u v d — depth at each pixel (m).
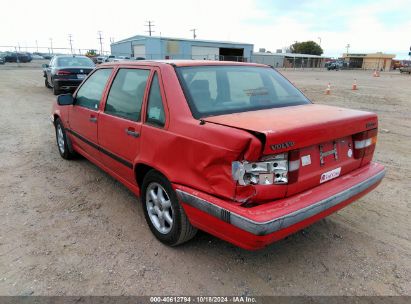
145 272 2.96
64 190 4.63
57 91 13.48
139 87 3.56
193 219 2.84
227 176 2.49
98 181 4.95
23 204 4.21
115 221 3.82
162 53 48.69
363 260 3.17
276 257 3.20
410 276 2.96
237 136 2.39
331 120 2.80
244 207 2.45
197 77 3.29
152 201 3.42
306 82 26.16
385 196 4.52
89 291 2.73
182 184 2.87
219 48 53.44
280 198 2.57
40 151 6.42
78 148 5.32
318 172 2.82
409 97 15.77
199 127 2.71
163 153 3.03
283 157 2.49
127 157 3.67
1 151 6.38
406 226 3.77
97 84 4.49
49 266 3.03
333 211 2.87
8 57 49.12
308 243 3.43
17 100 13.05
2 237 3.47
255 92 3.51
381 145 7.02
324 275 2.96
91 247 3.31
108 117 3.97
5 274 2.91
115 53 64.00
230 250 3.28
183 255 3.20
